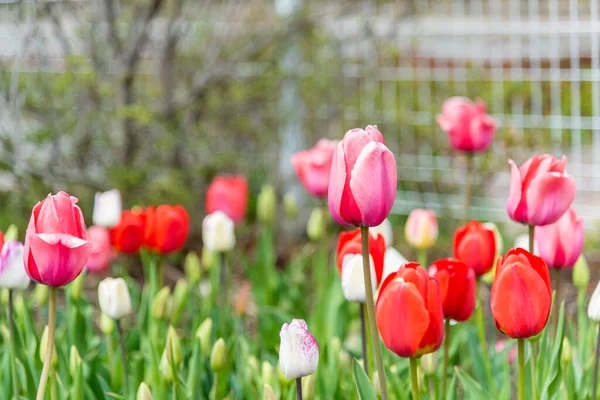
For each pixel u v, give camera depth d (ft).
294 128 23.49
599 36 21.99
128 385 9.61
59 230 7.18
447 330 8.36
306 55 23.50
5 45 21.98
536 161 8.25
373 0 23.61
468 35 23.47
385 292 6.79
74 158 20.54
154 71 22.52
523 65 24.47
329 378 9.94
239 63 22.94
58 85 18.48
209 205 14.25
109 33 20.21
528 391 8.90
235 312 14.39
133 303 13.46
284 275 16.63
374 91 24.00
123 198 20.12
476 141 13.91
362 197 6.54
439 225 23.31
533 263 7.06
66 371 10.41
